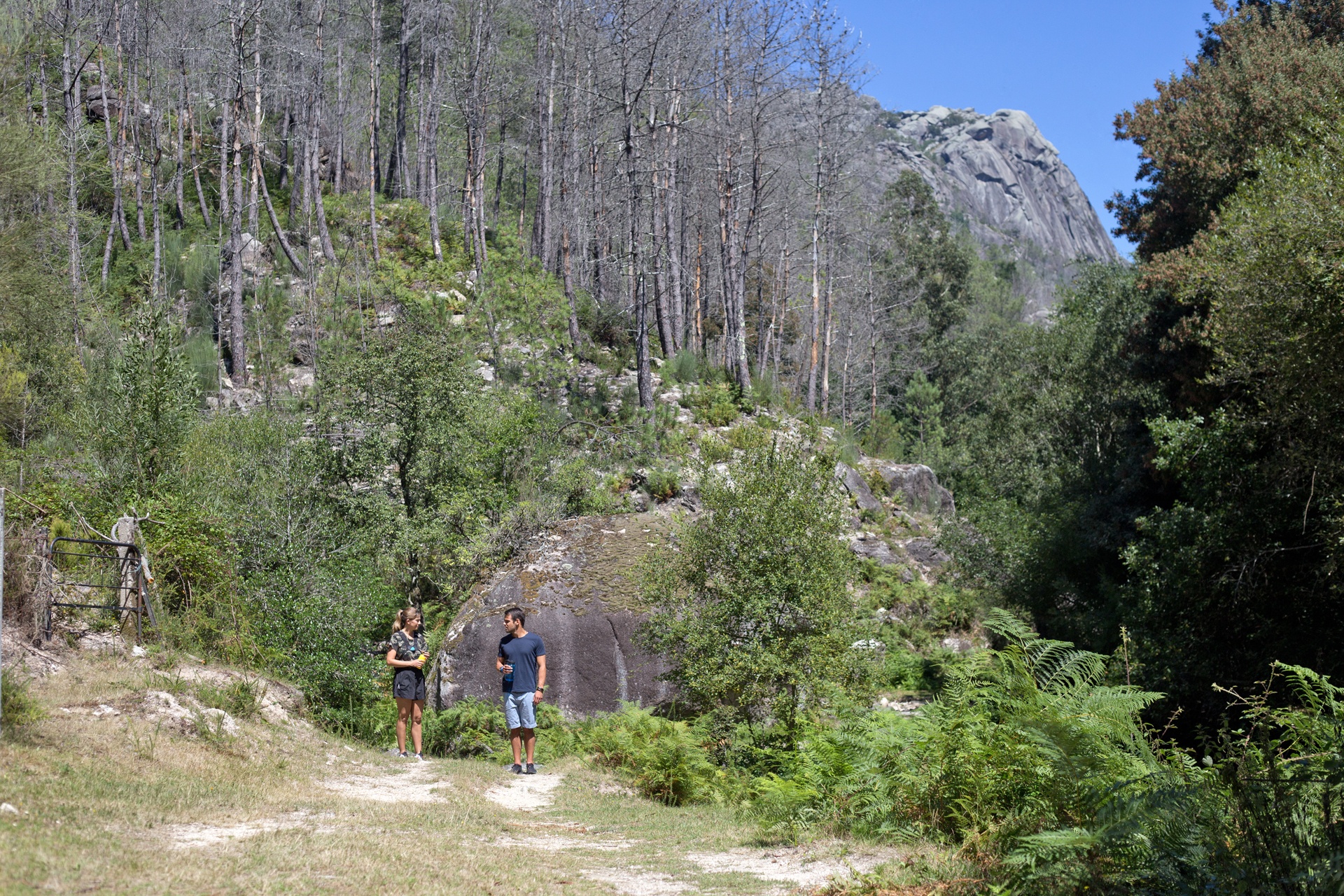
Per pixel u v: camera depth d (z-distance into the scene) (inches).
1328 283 551.5
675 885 226.1
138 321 637.3
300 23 1590.8
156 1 1642.5
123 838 205.6
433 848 239.1
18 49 825.5
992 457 1825.8
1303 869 179.3
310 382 1123.9
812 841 274.1
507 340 1085.8
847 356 2066.9
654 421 1074.1
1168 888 187.3
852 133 1590.8
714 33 1336.1
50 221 846.5
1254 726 280.2
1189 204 985.5
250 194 1513.3
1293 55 891.4
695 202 1670.8
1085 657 291.9
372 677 533.6
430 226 1443.2
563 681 621.0
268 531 565.3
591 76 1381.6
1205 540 707.4
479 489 758.5
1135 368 1100.5
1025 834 229.6
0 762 243.0
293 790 310.0
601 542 685.3
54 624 389.1
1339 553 599.2
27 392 761.0
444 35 1596.9
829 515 494.9
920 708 309.3
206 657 444.1
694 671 469.4
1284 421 629.3
